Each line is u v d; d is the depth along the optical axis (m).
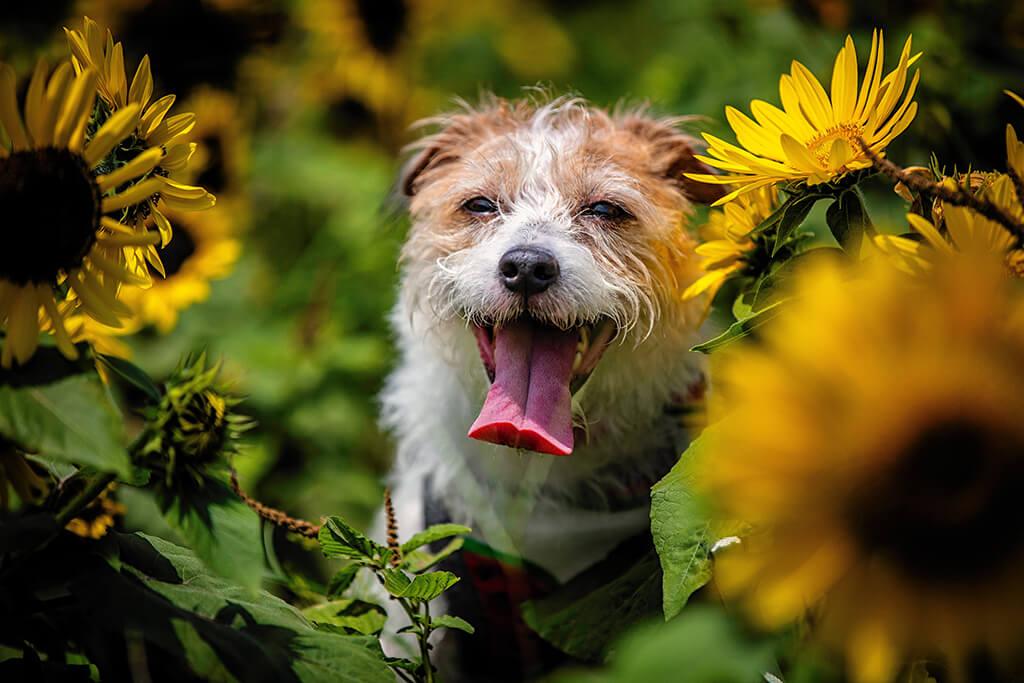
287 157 8.39
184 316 6.87
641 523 4.17
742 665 2.27
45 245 2.39
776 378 2.04
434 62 10.59
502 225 4.36
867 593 2.03
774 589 2.06
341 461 6.40
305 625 2.70
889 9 6.26
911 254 2.54
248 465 5.79
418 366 4.70
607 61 12.30
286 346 6.88
